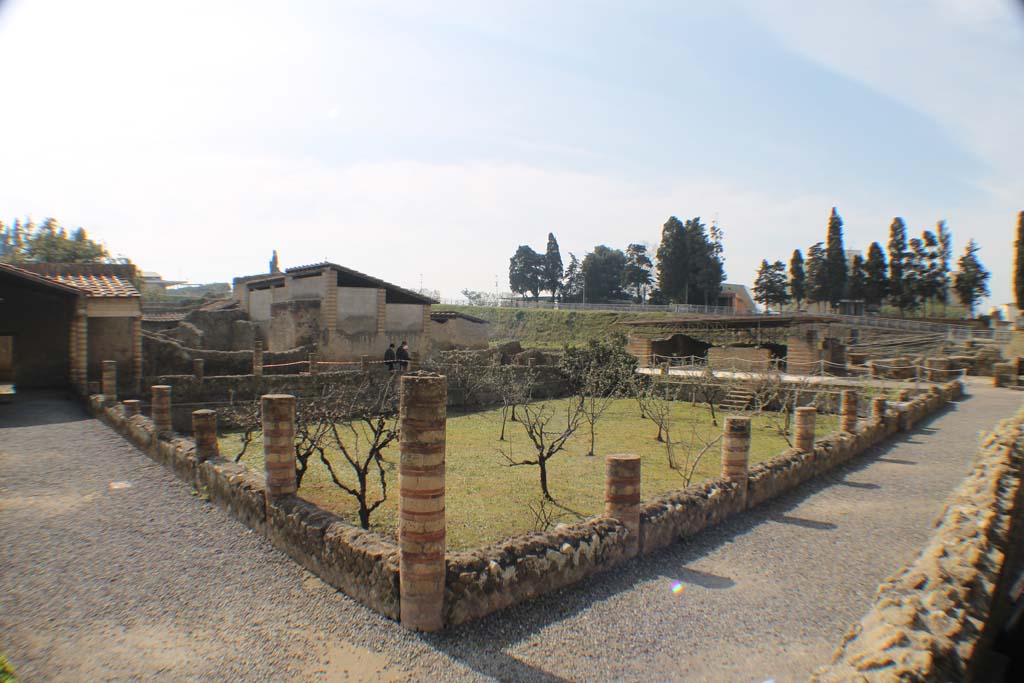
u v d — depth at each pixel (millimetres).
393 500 10289
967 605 4207
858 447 13039
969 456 12875
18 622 5105
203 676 4352
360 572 5582
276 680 4316
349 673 4418
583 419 20625
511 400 23609
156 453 10984
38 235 42344
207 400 18703
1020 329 30703
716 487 8406
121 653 4645
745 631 5172
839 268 65562
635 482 6816
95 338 19562
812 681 3352
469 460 14156
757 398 22500
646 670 4539
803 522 8305
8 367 23766
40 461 10742
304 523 6398
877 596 4434
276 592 5754
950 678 3420
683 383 26062
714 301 76188
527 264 96188
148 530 7363
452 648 4793
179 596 5633
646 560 6793
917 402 17656
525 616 5367
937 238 65812
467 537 8539
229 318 34375
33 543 6891
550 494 11070
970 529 5547
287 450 7137
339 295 28938
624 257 93938
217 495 8391
